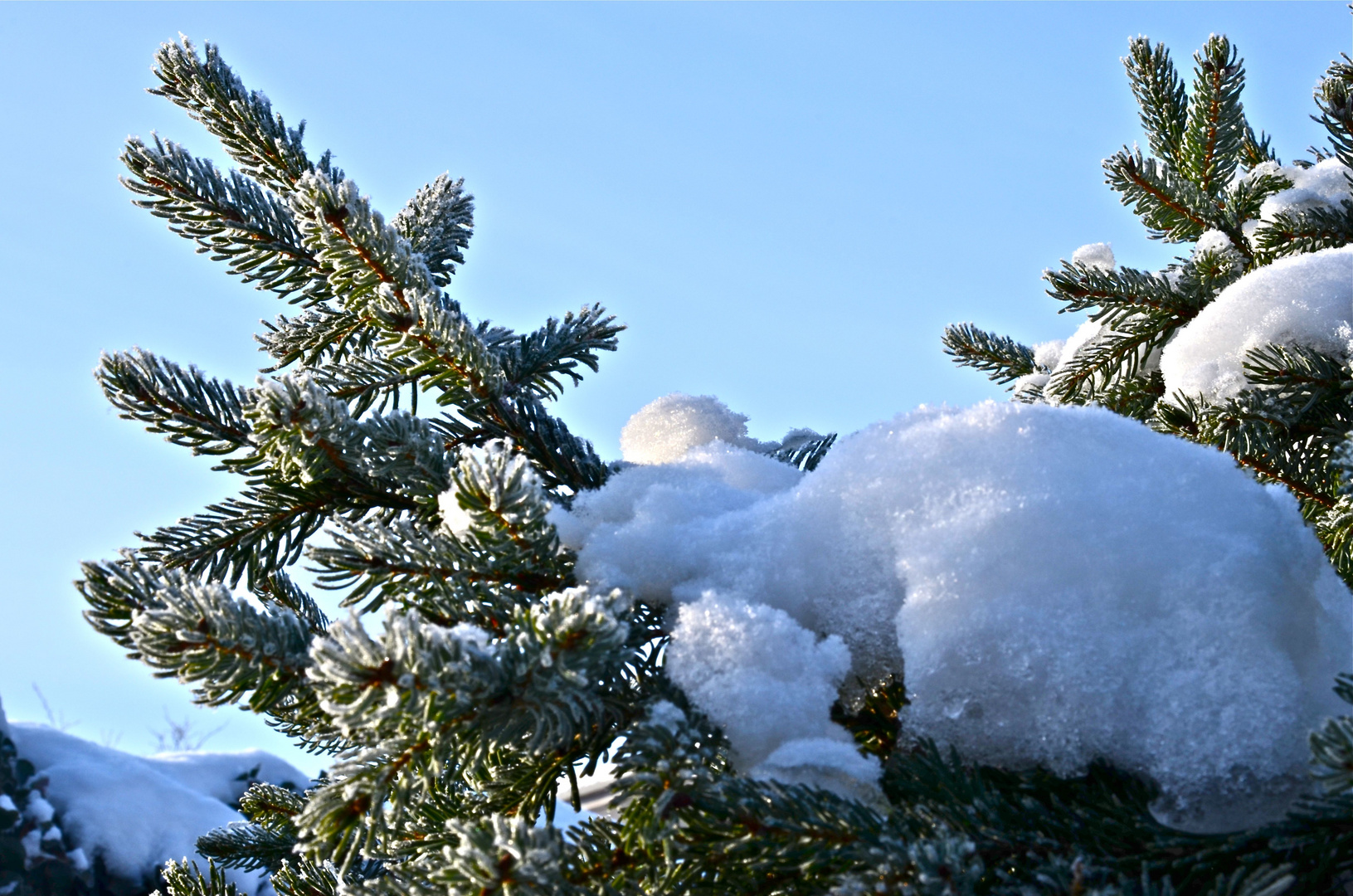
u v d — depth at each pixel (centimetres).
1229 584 100
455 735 91
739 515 120
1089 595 101
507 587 108
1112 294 191
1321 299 159
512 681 88
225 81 181
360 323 169
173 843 435
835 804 90
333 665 83
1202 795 95
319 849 91
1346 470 109
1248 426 157
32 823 402
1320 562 110
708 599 105
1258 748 93
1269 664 96
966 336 265
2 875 387
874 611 108
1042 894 85
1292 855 88
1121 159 206
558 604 87
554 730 96
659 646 111
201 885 185
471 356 134
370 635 84
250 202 164
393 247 133
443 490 125
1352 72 197
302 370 156
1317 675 100
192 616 94
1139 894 85
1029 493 108
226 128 181
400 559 108
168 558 133
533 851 81
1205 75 223
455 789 130
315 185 129
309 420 117
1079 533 104
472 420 148
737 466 139
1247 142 245
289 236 165
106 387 134
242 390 138
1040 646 98
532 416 148
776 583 111
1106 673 97
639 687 108
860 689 112
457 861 84
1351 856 87
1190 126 229
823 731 98
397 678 83
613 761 91
